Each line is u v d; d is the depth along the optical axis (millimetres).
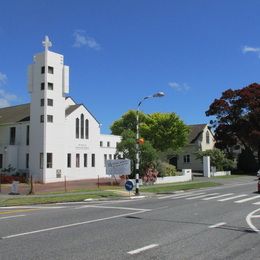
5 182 42438
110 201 25969
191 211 18953
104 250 10078
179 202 23859
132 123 86562
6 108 58938
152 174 42156
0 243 10875
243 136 69625
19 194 29734
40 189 35406
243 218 16422
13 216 16969
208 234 12570
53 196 27703
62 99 47188
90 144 51781
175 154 77750
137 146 32156
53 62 46406
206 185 42000
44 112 45406
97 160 52750
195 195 29688
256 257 9539
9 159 49000
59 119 46750
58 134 46594
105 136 69000
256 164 70562
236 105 68875
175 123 73250
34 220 15602
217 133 70875
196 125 82000
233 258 9414
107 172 33219
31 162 46188
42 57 46156
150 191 33656
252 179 54812
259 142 69375
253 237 12117
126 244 10859
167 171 47406
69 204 23781
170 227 13922
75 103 53969
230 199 25750
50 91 45938
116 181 42281
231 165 66500
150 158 42344
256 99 68500
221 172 63312
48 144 45375
